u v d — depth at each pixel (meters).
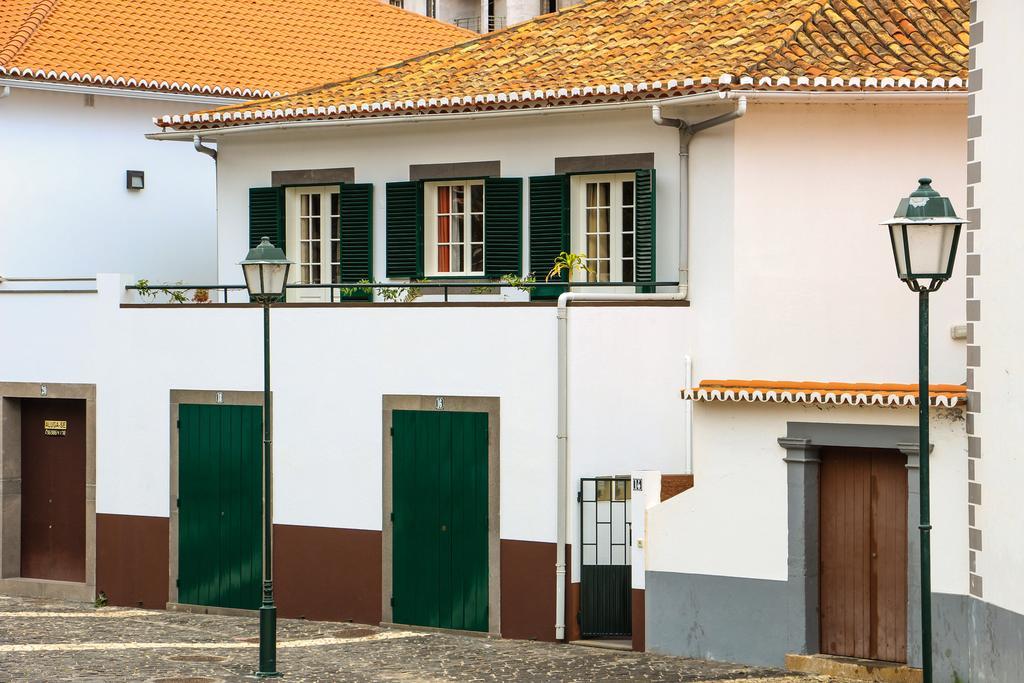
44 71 25.89
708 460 17.66
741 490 17.39
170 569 22.59
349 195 22.64
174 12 29.91
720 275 19.62
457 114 21.09
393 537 20.69
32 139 26.34
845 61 19.77
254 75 28.69
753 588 17.31
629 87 19.55
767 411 17.16
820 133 19.66
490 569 19.91
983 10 15.23
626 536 19.17
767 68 19.36
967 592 15.60
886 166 19.72
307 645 19.38
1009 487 14.54
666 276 20.30
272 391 21.62
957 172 19.66
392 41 31.81
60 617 22.03
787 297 19.66
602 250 21.00
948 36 20.61
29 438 24.48
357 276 22.64
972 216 15.43
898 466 16.59
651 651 18.19
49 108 26.53
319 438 21.28
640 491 18.27
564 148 20.98
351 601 21.05
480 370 19.98
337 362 21.11
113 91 26.59
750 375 19.52
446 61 23.66
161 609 22.70
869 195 19.72
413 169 22.20
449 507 20.25
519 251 21.38
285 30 30.73
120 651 19.00
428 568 20.41
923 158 19.70
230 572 22.08
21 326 23.91
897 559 16.61
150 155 27.80
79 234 26.91
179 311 22.44
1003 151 14.77
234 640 19.88
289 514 21.55
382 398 20.75
